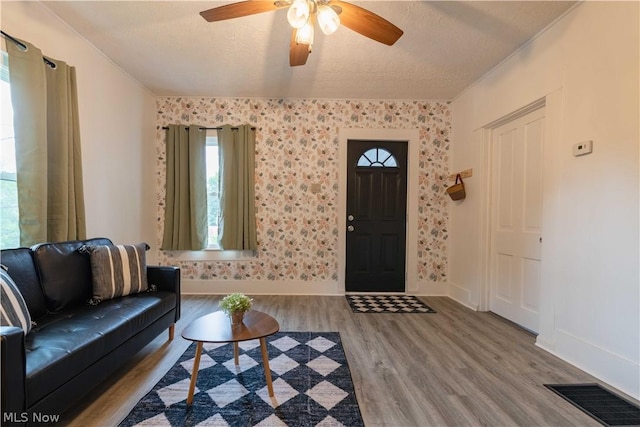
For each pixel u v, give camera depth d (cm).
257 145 390
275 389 175
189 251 389
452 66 300
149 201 370
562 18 222
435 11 220
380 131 390
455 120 384
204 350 225
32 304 172
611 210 185
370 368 201
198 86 353
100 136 281
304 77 327
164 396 167
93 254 211
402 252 400
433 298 378
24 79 192
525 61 261
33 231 196
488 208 324
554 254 226
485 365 206
